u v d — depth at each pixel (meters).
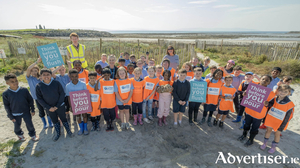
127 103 4.45
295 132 4.58
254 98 3.79
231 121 5.24
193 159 3.56
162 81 4.68
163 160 3.52
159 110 4.71
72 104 3.98
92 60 13.09
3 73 9.40
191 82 4.59
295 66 9.83
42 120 4.55
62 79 4.68
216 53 20.53
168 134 4.49
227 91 4.48
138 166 3.35
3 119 4.98
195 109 4.90
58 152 3.70
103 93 4.21
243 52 17.92
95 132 4.48
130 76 5.25
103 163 3.41
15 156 3.53
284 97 3.43
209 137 4.38
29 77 4.20
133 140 4.19
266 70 11.02
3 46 17.50
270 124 3.59
